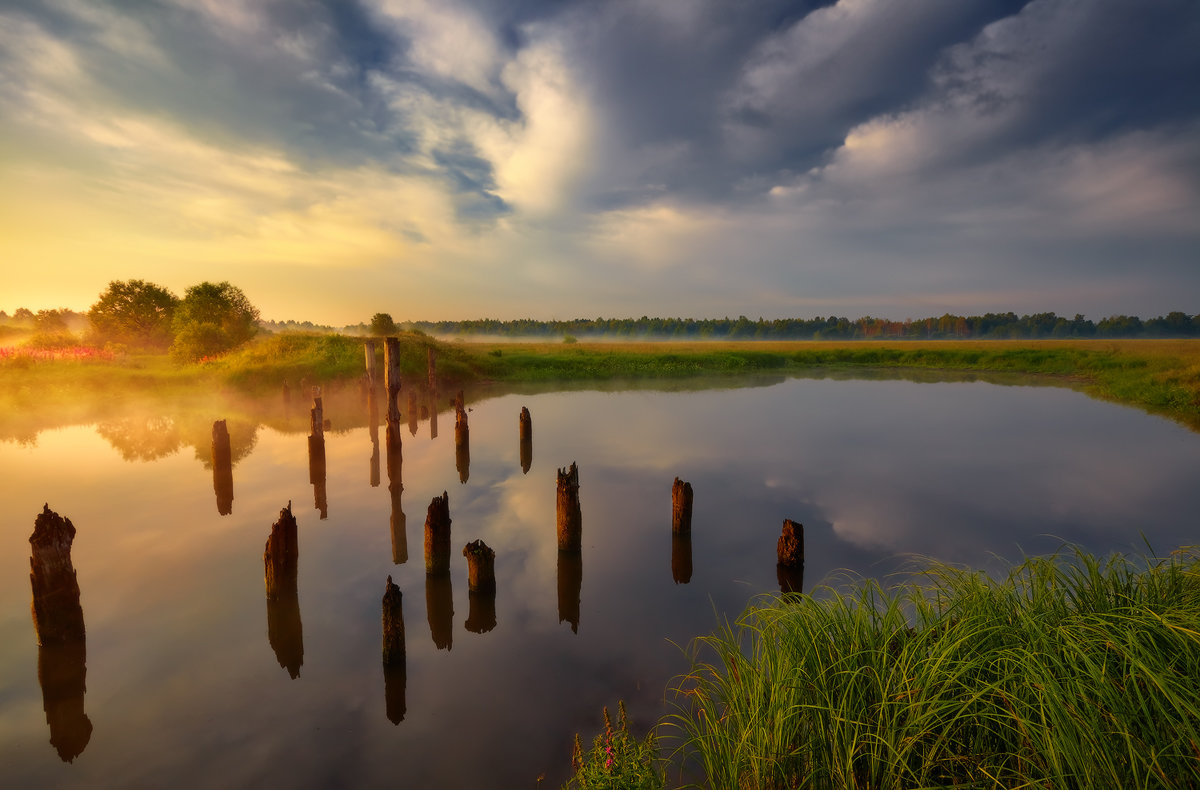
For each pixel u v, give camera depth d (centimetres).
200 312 4025
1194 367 2967
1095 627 335
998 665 345
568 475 941
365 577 883
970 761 315
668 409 2647
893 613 426
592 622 738
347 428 2167
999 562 891
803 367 5344
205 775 480
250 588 836
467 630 725
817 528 1073
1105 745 265
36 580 650
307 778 477
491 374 4003
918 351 5916
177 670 635
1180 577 426
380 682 615
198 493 1280
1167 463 1569
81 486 1316
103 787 468
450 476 1475
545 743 516
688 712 545
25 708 567
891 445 1822
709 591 823
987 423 2247
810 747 354
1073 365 4753
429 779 473
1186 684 285
